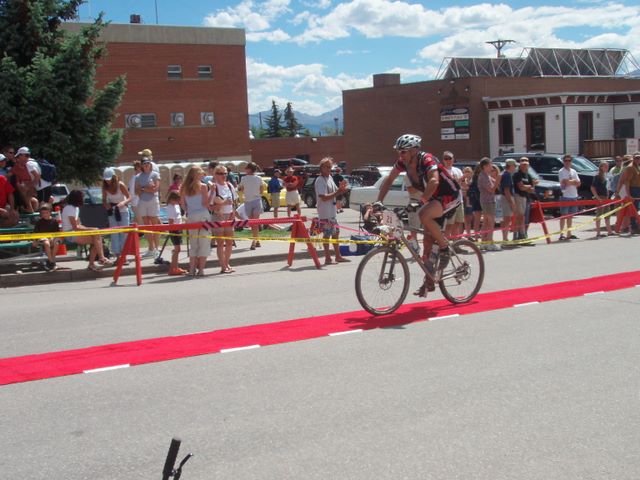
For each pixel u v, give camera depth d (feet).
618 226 53.16
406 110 144.77
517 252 44.55
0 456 13.85
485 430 14.69
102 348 21.98
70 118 67.72
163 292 32.50
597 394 16.81
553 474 12.68
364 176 100.89
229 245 38.65
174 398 17.04
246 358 20.38
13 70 64.34
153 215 43.65
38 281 36.68
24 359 20.85
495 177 46.50
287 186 59.36
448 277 26.55
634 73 165.17
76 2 71.56
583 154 120.37
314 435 14.57
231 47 154.81
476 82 132.36
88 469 13.21
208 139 153.99
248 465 13.20
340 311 26.78
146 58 146.10
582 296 28.63
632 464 13.07
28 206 41.57
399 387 17.51
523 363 19.39
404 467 13.01
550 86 140.46
